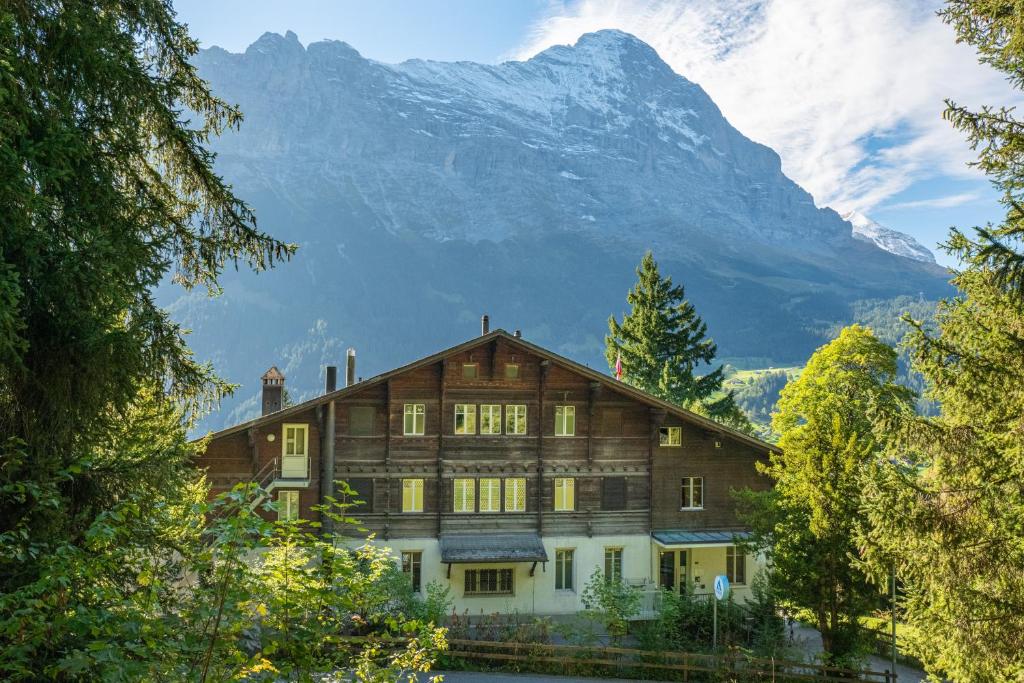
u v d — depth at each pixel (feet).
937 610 49.73
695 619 95.96
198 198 45.37
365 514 113.29
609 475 119.55
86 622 22.85
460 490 116.26
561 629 94.89
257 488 24.84
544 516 117.60
